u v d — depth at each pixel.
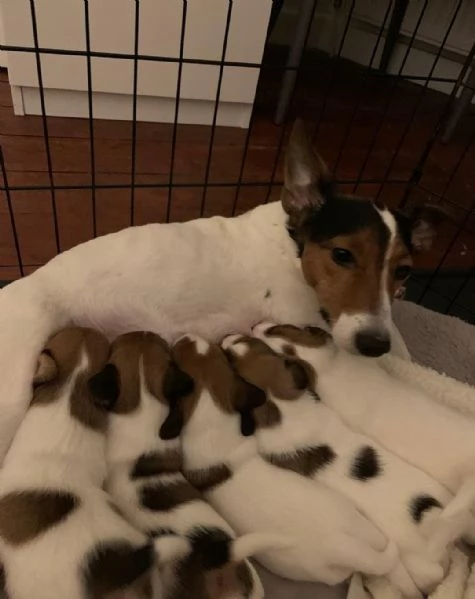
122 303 0.39
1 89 0.79
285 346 0.41
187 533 0.32
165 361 0.38
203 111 0.81
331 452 0.37
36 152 0.69
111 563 0.29
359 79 1.06
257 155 0.78
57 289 0.38
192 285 0.41
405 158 0.84
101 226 0.61
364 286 0.39
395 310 0.55
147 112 0.79
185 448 0.36
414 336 0.54
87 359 0.36
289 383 0.39
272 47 1.09
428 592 0.33
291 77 0.81
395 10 1.01
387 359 0.45
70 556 0.29
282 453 0.37
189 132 0.80
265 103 0.91
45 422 0.33
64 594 0.28
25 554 0.29
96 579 0.28
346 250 0.39
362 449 0.37
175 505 0.33
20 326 0.36
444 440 0.37
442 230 0.70
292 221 0.42
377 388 0.40
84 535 0.29
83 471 0.33
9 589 0.28
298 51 0.78
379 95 1.03
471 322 0.60
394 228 0.39
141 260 0.39
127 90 0.75
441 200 0.64
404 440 0.38
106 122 0.78
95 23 0.69
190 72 0.76
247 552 0.31
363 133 0.89
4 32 0.67
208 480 0.36
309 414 0.38
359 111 0.95
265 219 0.44
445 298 0.61
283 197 0.41
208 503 0.35
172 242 0.41
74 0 0.66
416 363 0.48
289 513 0.34
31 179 0.65
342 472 0.36
